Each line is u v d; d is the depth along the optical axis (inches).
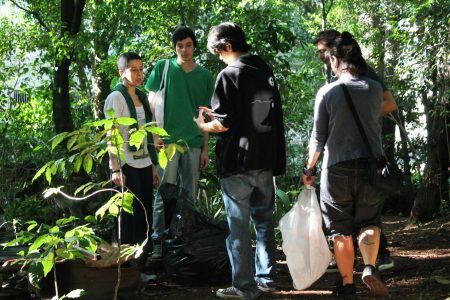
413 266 256.1
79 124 683.4
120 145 159.9
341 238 199.2
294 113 481.7
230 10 482.6
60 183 364.2
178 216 232.7
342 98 196.4
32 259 175.5
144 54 554.9
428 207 403.5
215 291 220.1
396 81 455.5
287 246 210.2
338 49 202.5
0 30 674.2
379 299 205.6
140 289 216.1
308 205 211.0
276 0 623.5
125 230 226.4
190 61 264.5
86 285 194.1
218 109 202.5
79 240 156.6
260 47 434.0
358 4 647.8
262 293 215.5
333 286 228.4
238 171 204.2
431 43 381.1
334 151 197.0
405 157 612.7
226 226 235.8
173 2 518.0
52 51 535.5
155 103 261.4
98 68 629.6
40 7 631.8
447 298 200.5
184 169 262.7
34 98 624.1
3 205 348.2
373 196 195.8
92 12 575.2
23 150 396.2
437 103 400.5
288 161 447.5
